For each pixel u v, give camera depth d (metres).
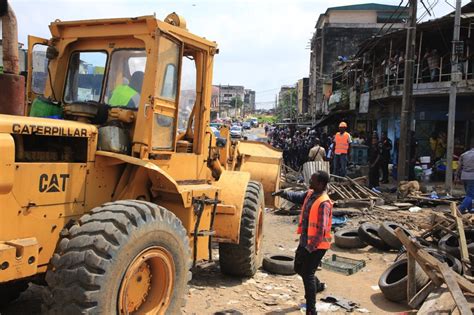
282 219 11.71
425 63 20.48
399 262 6.77
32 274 3.55
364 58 25.31
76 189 4.16
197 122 5.73
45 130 3.84
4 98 4.26
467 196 11.34
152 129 4.61
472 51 18.42
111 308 3.58
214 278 6.72
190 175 5.56
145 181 4.91
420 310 5.21
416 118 20.94
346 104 29.55
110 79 4.96
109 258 3.55
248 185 6.87
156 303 4.16
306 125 46.50
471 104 19.70
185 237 4.38
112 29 4.88
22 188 3.71
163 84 4.73
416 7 14.83
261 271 7.19
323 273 7.39
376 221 11.19
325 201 5.35
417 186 14.16
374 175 17.06
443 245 7.94
